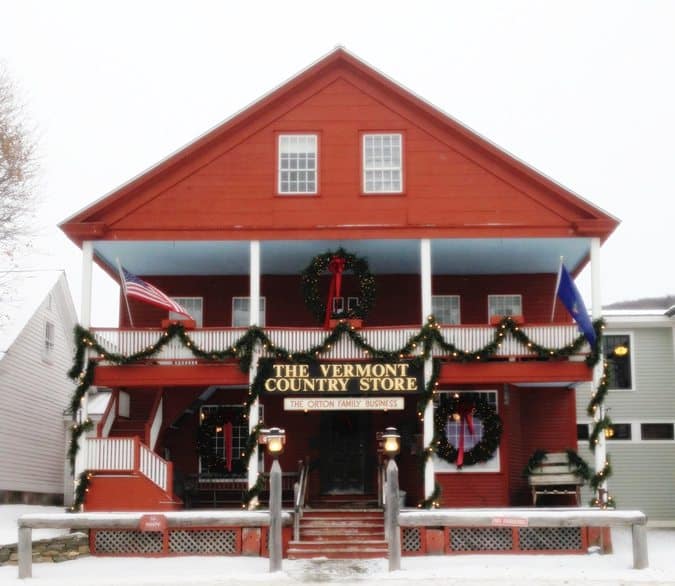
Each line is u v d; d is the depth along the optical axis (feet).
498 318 79.92
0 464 90.74
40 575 64.95
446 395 86.43
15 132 103.24
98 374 79.77
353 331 79.46
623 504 100.37
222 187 82.17
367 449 88.33
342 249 82.33
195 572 65.72
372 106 83.35
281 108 83.46
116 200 81.66
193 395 85.40
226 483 87.45
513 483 86.33
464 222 81.30
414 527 72.49
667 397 102.47
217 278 93.71
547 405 89.92
